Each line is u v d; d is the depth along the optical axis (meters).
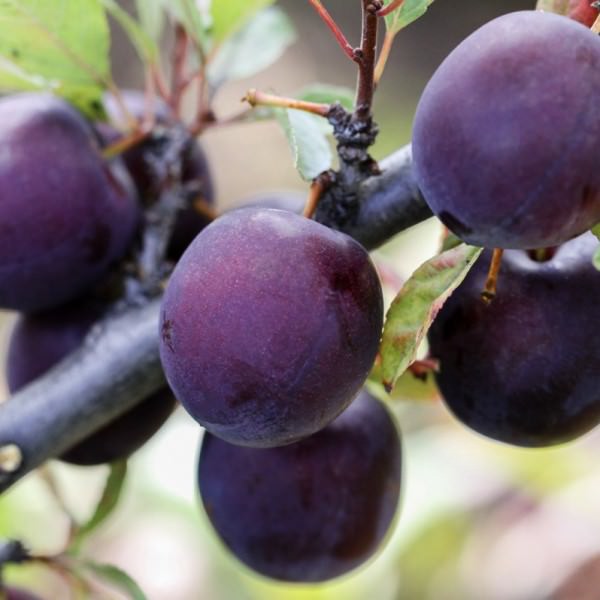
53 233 0.51
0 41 0.53
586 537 0.85
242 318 0.42
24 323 0.53
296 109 0.46
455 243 0.46
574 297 0.46
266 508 0.50
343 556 0.51
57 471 0.77
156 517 0.81
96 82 0.53
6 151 0.51
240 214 0.44
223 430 0.43
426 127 0.42
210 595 0.80
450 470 0.81
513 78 0.41
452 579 0.83
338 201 0.46
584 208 0.41
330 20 0.44
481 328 0.47
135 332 0.50
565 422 0.47
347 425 0.51
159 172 0.54
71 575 0.52
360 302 0.43
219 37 0.56
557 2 0.45
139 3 0.56
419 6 0.45
